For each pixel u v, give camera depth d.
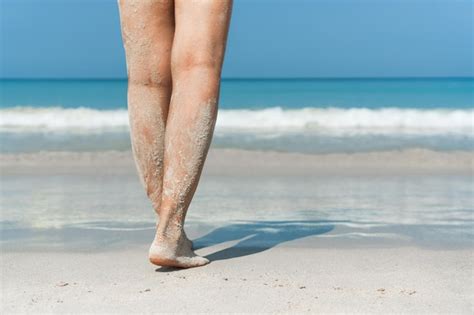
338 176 3.78
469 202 3.12
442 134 5.52
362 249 2.35
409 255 2.28
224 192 3.33
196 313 1.83
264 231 2.60
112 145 4.87
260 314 1.82
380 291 1.96
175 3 2.16
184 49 2.12
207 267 2.18
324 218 2.81
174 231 2.15
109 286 2.02
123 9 2.20
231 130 5.81
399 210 2.95
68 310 1.86
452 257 2.26
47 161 4.28
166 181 2.15
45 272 2.14
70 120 6.41
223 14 2.13
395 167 4.10
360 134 5.52
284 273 2.11
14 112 6.85
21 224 2.71
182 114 2.12
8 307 1.88
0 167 4.06
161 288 2.00
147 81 2.20
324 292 1.96
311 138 5.28
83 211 2.93
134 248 2.39
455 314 1.82
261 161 4.28
